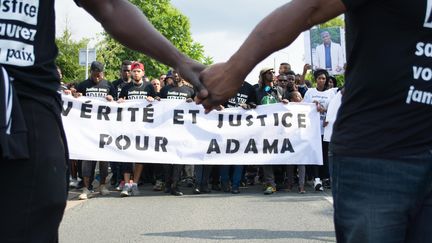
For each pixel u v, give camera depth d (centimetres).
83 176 897
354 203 183
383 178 178
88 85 988
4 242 143
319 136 990
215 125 982
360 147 181
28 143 148
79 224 639
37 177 149
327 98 1034
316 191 997
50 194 152
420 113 177
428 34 171
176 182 943
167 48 193
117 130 950
